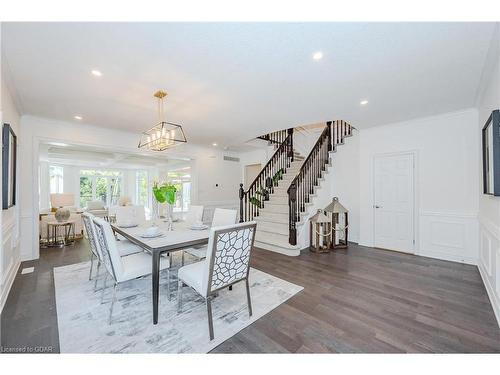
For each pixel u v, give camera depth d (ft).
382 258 12.79
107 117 12.73
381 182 14.80
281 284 9.40
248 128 15.07
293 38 6.19
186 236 8.41
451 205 12.23
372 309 7.43
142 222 11.74
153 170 37.35
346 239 14.94
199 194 21.33
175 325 6.59
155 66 7.51
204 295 6.13
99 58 7.04
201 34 6.00
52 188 30.35
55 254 13.67
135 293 8.66
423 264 11.75
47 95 9.69
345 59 7.19
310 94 9.77
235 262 6.66
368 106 11.21
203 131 15.89
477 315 7.04
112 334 6.16
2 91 7.96
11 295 8.39
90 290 8.83
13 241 9.97
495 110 7.50
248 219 18.45
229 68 7.66
